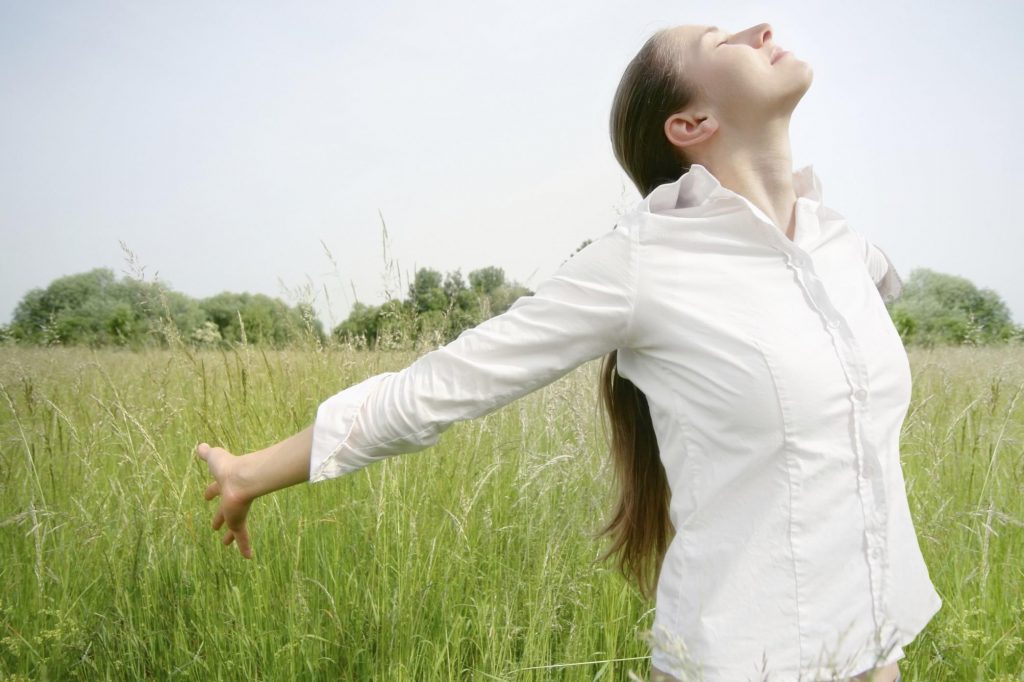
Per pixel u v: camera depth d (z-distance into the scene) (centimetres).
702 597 128
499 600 246
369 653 227
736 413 125
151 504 267
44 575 244
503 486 307
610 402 174
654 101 159
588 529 262
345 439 137
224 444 323
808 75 145
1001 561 267
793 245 132
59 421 319
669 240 134
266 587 256
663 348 134
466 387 135
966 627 212
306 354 393
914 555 136
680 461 136
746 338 125
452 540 268
